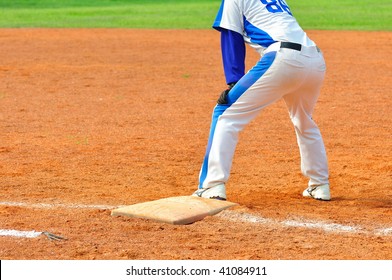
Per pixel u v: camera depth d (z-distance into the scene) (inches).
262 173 621.9
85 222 470.0
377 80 1198.3
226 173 507.5
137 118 883.4
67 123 850.1
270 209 502.9
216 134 503.8
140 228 457.4
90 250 416.2
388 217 487.5
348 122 858.8
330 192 560.7
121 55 1550.2
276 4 500.7
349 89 1108.5
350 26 2199.8
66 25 2299.5
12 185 573.0
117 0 3363.7
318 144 530.0
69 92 1085.8
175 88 1127.0
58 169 629.9
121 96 1050.7
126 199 532.4
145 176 607.5
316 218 482.3
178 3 3235.7
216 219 477.4
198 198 503.5
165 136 777.6
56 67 1363.2
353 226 465.4
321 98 1028.5
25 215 486.9
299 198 540.4
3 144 732.7
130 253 411.2
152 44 1768.0
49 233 443.8
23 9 2977.4
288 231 453.7
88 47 1701.5
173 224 464.8
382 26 2191.2
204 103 994.1
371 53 1569.9
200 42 1812.3
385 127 828.0
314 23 2293.3
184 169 633.6
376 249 420.8
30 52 1600.6
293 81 493.4
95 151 702.5
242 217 481.1
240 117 503.2
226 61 498.6
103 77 1239.5
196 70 1330.0
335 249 420.2
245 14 495.2
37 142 743.1
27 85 1151.6
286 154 693.3
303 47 490.3
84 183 581.9
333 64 1397.6
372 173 617.3
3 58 1497.3
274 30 490.6
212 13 2687.0
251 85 492.7
